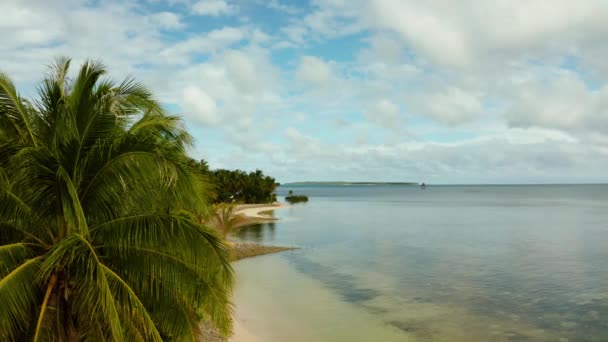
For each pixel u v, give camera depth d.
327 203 139.62
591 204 122.38
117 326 6.92
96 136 7.85
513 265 32.25
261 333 17.62
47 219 8.21
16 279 6.98
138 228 7.82
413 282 26.97
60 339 7.83
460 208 106.81
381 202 146.38
